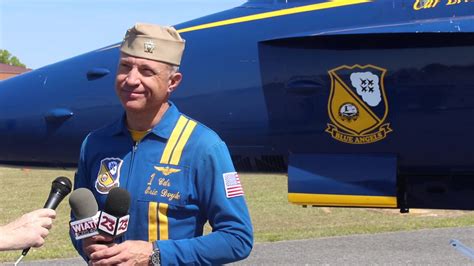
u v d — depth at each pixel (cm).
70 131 586
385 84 533
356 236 1142
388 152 543
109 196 338
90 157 374
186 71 568
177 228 356
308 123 546
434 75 529
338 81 539
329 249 1048
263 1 586
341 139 544
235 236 351
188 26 589
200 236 362
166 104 369
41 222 338
